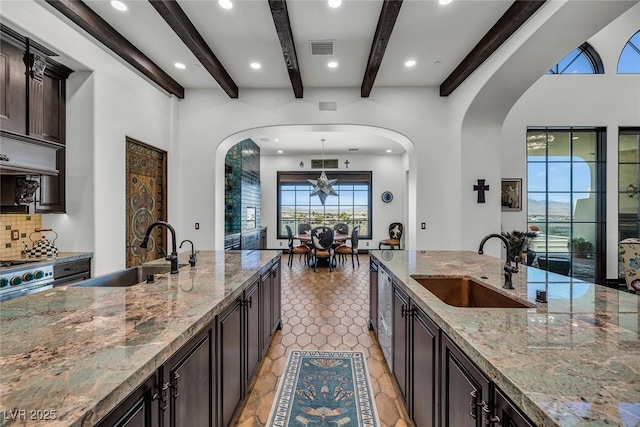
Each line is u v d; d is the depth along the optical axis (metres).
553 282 1.77
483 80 3.35
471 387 0.99
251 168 6.74
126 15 2.62
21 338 0.93
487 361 0.83
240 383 1.71
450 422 1.16
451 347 1.15
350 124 4.19
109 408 0.66
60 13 2.39
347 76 3.84
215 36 2.95
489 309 1.28
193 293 1.47
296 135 6.36
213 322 1.33
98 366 0.76
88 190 2.78
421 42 3.06
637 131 4.92
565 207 4.99
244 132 4.33
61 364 0.77
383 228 8.49
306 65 3.53
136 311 1.19
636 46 4.83
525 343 0.94
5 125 2.19
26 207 2.46
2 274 2.07
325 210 8.70
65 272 2.53
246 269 2.09
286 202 8.74
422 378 1.46
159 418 0.91
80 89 2.77
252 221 6.81
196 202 4.25
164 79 3.75
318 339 2.80
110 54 2.96
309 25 2.75
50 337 0.94
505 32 2.68
